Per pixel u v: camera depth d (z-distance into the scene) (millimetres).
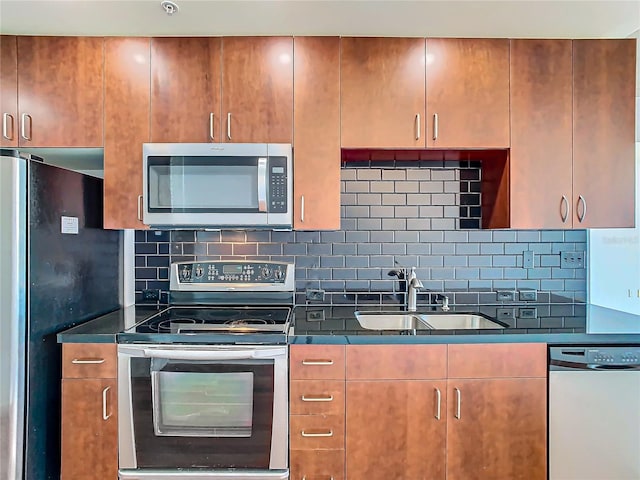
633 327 1692
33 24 1713
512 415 1585
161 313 1972
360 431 1578
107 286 1975
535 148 1830
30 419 1478
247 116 1811
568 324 1742
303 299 2189
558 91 1825
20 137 1782
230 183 1791
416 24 1737
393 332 1606
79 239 1755
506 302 2197
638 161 2182
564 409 1580
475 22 1723
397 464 1583
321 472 1579
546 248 2203
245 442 1579
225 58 1804
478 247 2203
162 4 1579
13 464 1436
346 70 1814
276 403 1569
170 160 1778
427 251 2201
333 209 1823
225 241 2189
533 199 1830
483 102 1820
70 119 1793
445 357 1581
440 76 1818
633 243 2207
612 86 1826
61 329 1637
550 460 1587
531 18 1691
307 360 1571
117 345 1573
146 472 1580
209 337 1567
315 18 1689
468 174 2193
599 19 1696
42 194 1532
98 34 1801
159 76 1802
